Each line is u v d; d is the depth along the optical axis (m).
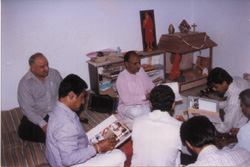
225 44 3.90
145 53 3.57
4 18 2.57
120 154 1.81
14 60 2.76
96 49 3.38
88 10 3.13
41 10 2.78
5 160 2.02
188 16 4.30
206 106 2.22
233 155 1.25
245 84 2.14
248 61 3.62
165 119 1.49
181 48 3.58
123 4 3.43
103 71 3.32
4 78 2.76
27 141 2.26
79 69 3.32
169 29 3.82
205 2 4.02
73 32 3.09
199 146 1.30
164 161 1.49
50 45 2.97
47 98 2.53
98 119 2.83
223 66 4.07
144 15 3.64
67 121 1.47
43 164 2.05
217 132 2.20
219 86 2.13
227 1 3.66
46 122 2.34
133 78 2.81
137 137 1.52
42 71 2.31
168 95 1.51
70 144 1.45
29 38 2.79
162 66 3.80
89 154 1.56
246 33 3.52
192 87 3.93
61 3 2.90
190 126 1.33
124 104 2.84
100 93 3.26
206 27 4.15
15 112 2.72
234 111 2.08
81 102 1.60
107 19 3.34
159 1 3.82
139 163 1.58
